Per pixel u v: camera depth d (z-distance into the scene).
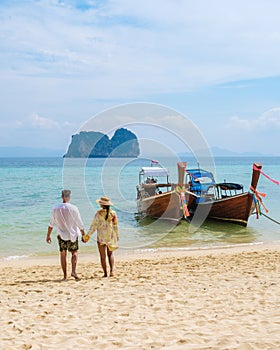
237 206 15.66
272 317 4.38
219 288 5.99
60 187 31.88
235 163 111.06
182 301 5.30
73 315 4.84
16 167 75.88
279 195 27.55
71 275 7.20
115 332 4.16
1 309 5.17
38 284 6.78
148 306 5.13
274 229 15.48
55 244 12.52
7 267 9.16
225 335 3.83
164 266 8.46
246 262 8.66
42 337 4.09
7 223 16.20
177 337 3.90
